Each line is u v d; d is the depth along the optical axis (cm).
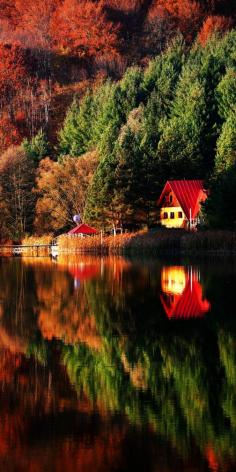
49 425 1878
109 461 1653
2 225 11600
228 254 8362
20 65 19825
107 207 10044
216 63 14838
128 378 2338
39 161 12875
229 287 4747
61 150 14512
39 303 4131
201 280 5241
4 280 5569
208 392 2156
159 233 9444
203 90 13388
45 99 19275
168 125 12675
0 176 11481
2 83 19175
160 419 1927
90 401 2081
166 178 11200
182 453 1691
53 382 2292
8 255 9869
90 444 1750
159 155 11150
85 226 10175
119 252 9425
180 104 13662
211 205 8700
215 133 12625
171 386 2233
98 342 2933
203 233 8575
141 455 1691
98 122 14038
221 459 1664
